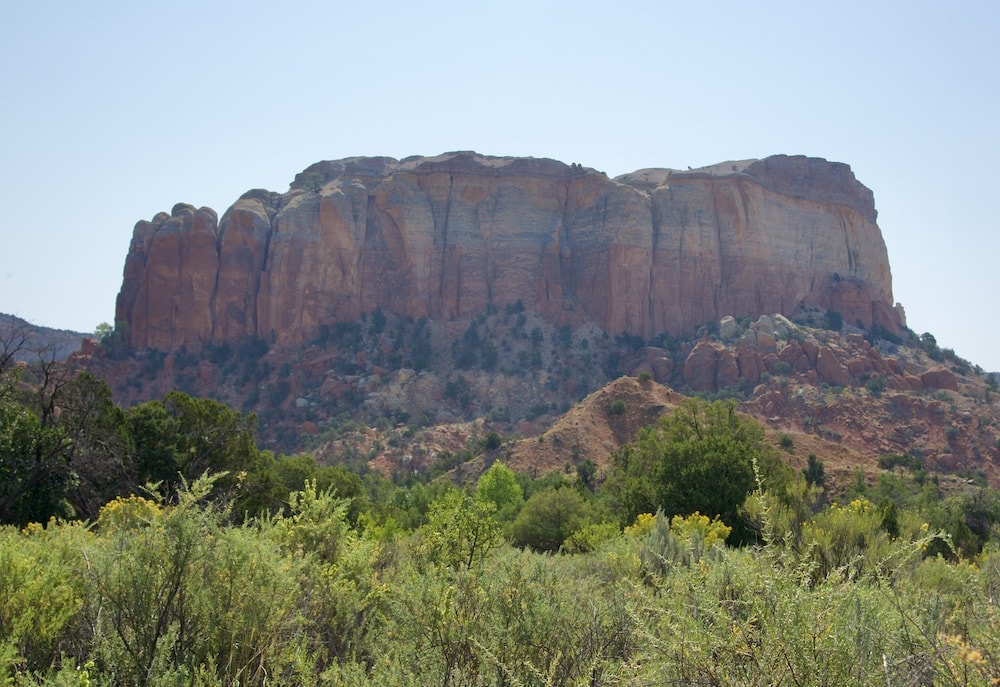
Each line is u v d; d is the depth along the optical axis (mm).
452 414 115188
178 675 4691
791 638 3916
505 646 5453
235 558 5781
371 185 147625
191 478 26656
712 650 4137
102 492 23609
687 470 27297
